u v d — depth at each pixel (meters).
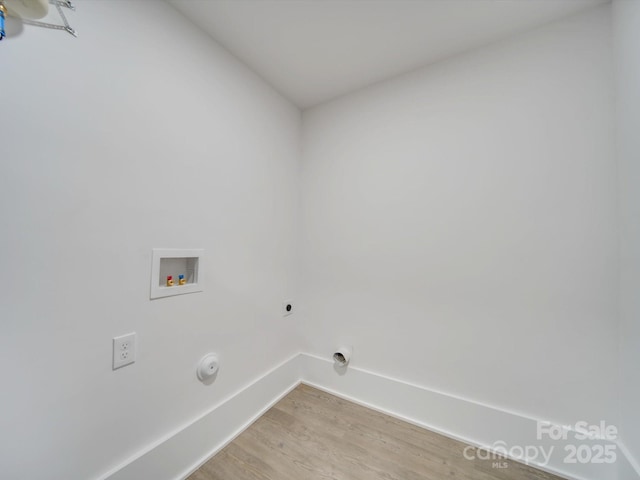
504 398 1.28
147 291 1.02
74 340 0.83
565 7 1.14
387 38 1.33
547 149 1.22
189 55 1.20
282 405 1.65
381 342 1.62
